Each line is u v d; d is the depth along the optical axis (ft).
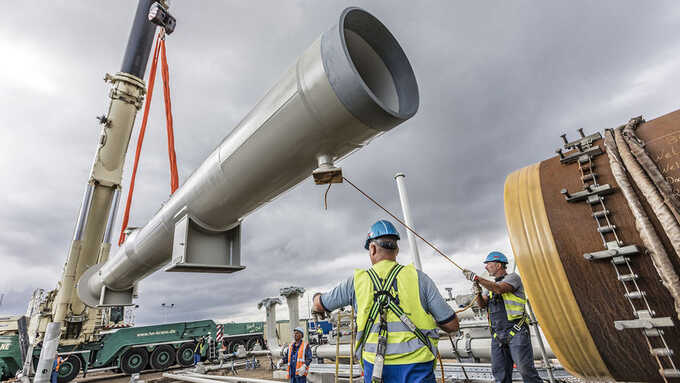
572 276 5.74
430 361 5.72
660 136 5.37
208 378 32.32
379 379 5.42
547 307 6.09
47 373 27.68
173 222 14.43
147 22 36.52
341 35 7.09
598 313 5.52
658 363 5.09
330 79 7.18
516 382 14.85
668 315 4.81
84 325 41.93
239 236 14.53
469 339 22.06
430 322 6.01
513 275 11.98
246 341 68.74
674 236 4.52
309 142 8.37
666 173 4.98
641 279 5.06
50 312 37.42
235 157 10.13
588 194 5.71
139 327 54.70
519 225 6.53
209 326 61.52
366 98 6.92
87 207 33.35
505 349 12.14
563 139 6.59
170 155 28.68
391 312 5.96
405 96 7.89
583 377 6.18
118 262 21.40
